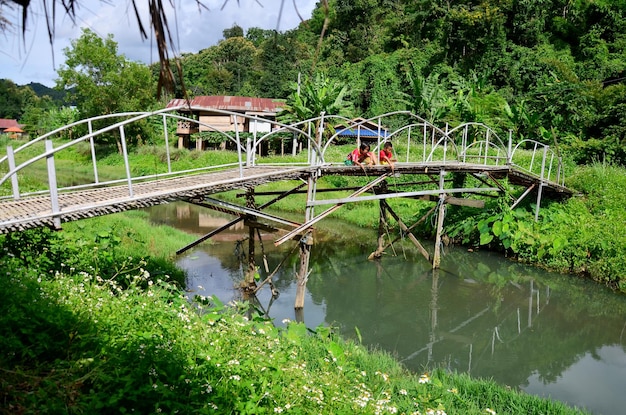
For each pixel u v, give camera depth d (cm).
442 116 2919
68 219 559
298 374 458
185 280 1075
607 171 1700
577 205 1501
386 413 453
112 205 603
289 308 1011
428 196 1425
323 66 4575
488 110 2742
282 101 3294
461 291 1179
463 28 3944
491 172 1379
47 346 354
